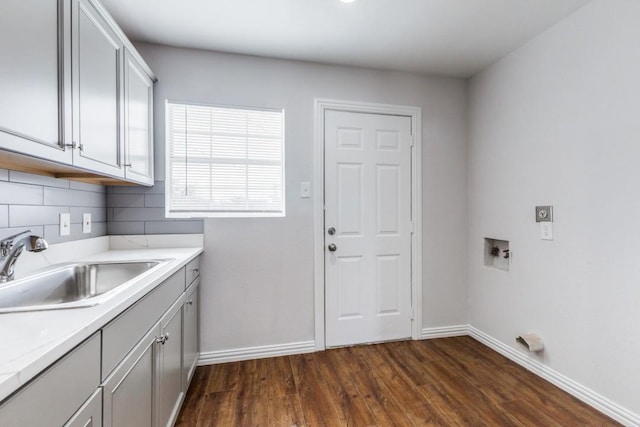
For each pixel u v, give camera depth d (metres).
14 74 0.90
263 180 2.41
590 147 1.74
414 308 2.66
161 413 1.33
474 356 2.35
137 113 1.84
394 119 2.62
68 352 0.69
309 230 2.43
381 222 2.60
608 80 1.65
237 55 2.31
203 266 2.24
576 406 1.74
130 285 1.10
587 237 1.76
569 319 1.86
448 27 1.99
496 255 2.54
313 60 2.41
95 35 1.34
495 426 1.59
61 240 1.61
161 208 2.18
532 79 2.12
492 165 2.48
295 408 1.73
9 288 1.16
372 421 1.63
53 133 1.06
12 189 1.30
